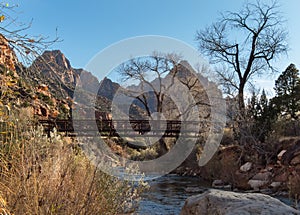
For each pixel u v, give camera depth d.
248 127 11.76
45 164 2.22
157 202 6.66
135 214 3.34
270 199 2.45
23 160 2.09
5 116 2.10
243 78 16.31
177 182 10.86
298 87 18.41
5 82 1.77
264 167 9.77
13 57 1.82
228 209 2.28
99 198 2.58
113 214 2.77
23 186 1.91
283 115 15.36
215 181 10.22
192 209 2.69
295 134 11.35
